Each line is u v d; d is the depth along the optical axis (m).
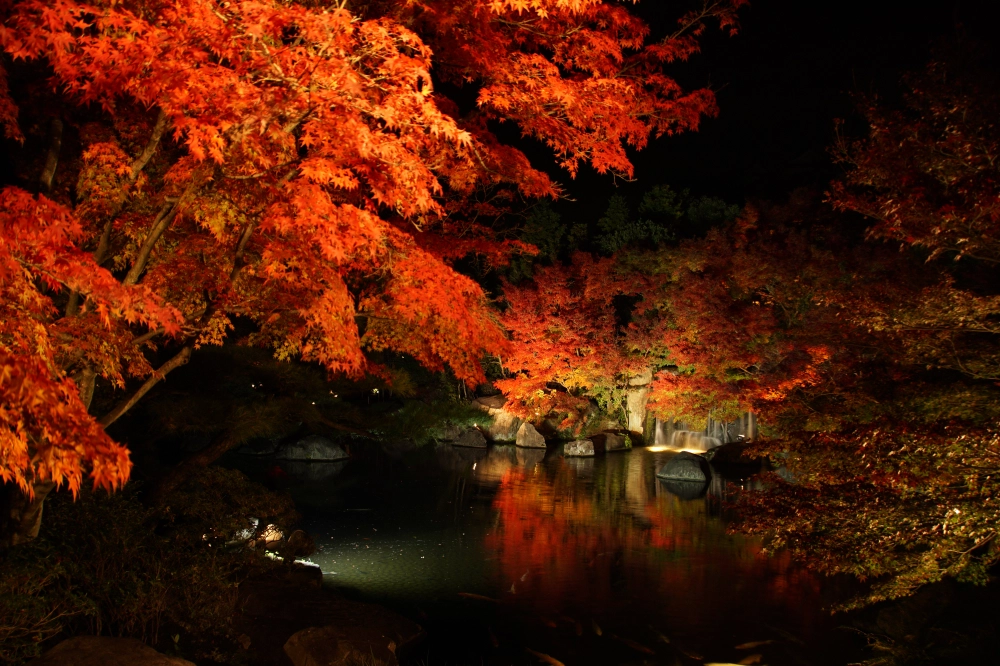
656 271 32.47
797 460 8.85
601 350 31.64
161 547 9.18
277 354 8.85
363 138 5.43
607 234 39.53
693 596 12.30
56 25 4.69
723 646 10.27
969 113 8.24
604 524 17.34
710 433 32.00
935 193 8.91
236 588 9.73
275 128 5.79
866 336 11.06
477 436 30.92
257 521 13.02
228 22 5.19
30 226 4.10
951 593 10.76
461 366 9.78
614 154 9.23
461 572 13.38
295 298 7.61
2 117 6.55
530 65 8.33
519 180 9.43
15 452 3.66
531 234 38.22
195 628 8.41
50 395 3.64
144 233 7.38
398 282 8.27
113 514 8.74
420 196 6.29
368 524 16.83
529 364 31.92
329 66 5.14
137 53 4.96
